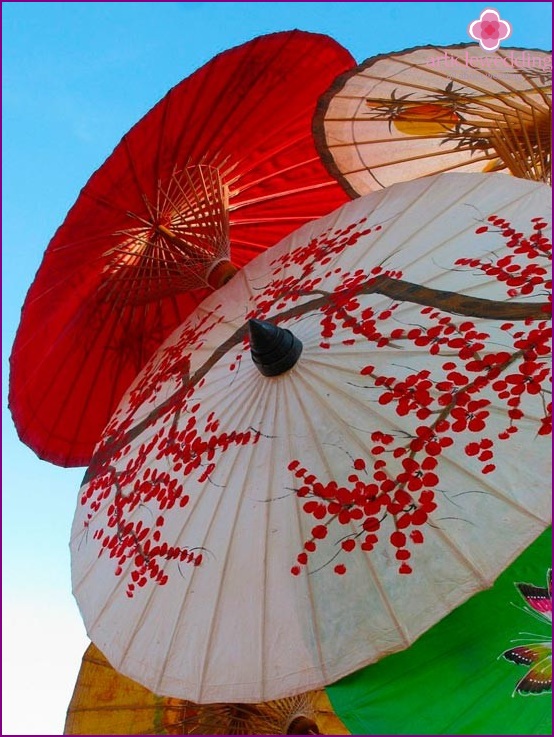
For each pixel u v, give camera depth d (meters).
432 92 6.26
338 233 6.20
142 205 7.02
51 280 7.16
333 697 4.14
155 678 4.48
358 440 4.64
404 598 4.05
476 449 4.28
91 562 5.59
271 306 5.95
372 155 7.03
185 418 5.67
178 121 6.68
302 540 4.48
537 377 4.36
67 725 7.61
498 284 4.85
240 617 4.43
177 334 6.87
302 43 6.65
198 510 5.00
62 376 7.89
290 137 7.50
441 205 5.69
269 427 5.03
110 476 6.04
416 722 3.94
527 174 6.26
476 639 4.23
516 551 3.87
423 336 4.86
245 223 8.12
